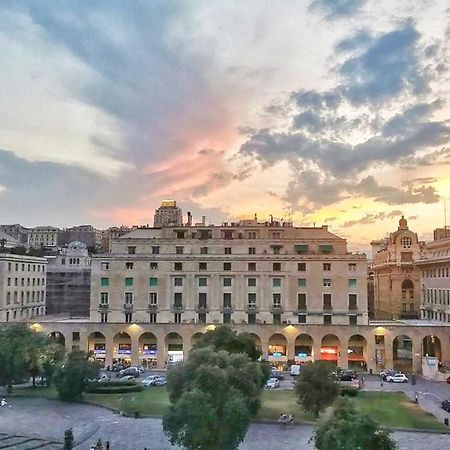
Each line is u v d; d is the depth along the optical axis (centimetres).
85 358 9631
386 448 4644
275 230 13812
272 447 6531
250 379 6531
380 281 18638
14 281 13950
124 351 12962
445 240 13800
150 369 12531
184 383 6431
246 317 12988
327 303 12938
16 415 8225
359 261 12950
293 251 13425
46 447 6600
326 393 7612
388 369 12100
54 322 12875
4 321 13262
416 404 8944
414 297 17238
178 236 13888
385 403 9006
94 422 7769
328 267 13012
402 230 17638
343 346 12319
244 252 13462
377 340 12362
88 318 14488
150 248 13575
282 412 8244
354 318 12850
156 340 12950
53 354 10350
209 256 13150
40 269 15788
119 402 8950
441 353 12344
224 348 9131
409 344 15588
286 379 11350
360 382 10738
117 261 13312
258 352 9562
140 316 13138
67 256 19975
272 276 13062
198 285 13162
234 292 13075
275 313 12950
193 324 12594
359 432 4625
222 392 5762
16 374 9775
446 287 13312
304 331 12412
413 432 7250
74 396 9131
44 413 8356
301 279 13025
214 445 5544
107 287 13275
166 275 13200
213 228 13888
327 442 4666
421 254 16638
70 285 17862
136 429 7375
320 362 7900
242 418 5641
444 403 8581
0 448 6550
